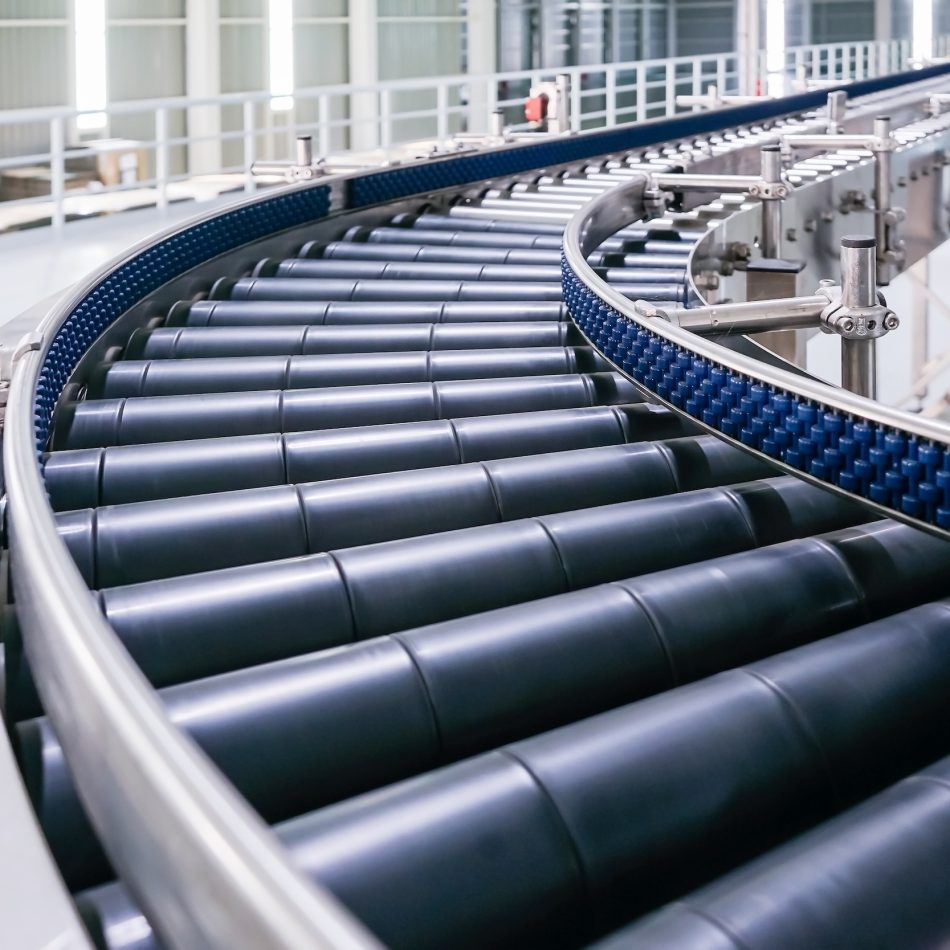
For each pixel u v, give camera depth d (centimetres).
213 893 140
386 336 629
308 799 247
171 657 293
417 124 2273
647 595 312
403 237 936
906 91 1792
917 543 358
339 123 1210
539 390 525
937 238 1267
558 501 414
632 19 2628
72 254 910
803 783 248
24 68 1711
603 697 290
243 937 134
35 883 197
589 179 1166
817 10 2962
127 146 1055
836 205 1052
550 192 1124
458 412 513
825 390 370
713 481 443
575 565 356
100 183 1817
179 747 160
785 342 855
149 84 1877
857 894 200
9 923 188
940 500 333
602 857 216
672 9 2756
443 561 336
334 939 123
